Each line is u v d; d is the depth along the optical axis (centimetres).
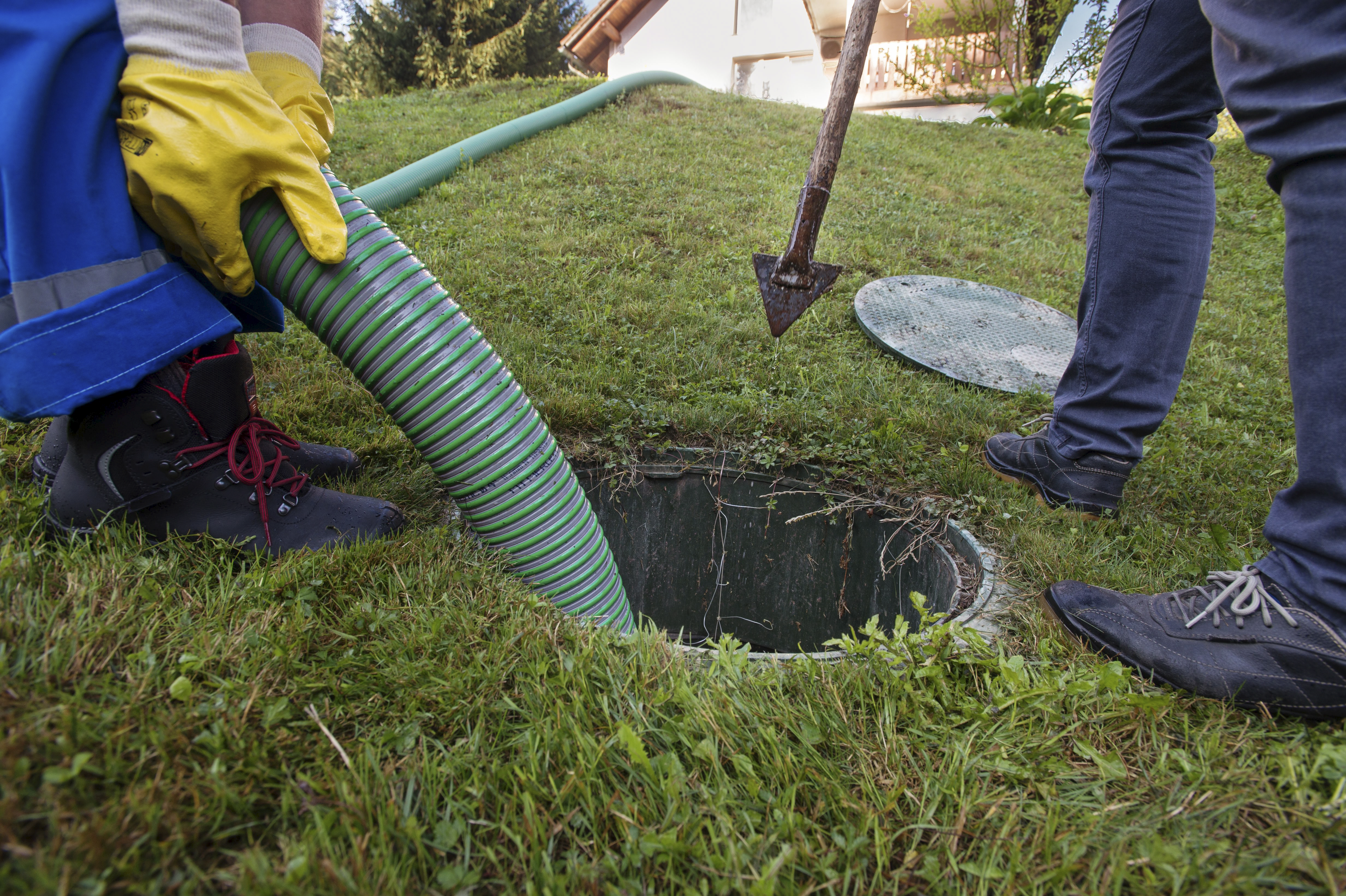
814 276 160
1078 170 651
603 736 99
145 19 103
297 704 99
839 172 540
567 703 105
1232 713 113
